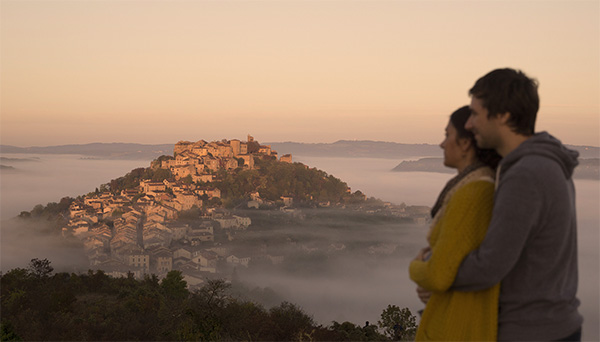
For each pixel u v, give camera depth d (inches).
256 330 506.9
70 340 593.9
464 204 78.3
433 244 86.9
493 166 85.2
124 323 663.8
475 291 78.9
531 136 79.6
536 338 73.7
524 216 70.6
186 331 502.9
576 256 77.8
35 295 907.4
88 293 1286.9
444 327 80.7
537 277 73.5
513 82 76.2
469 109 84.4
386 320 493.4
